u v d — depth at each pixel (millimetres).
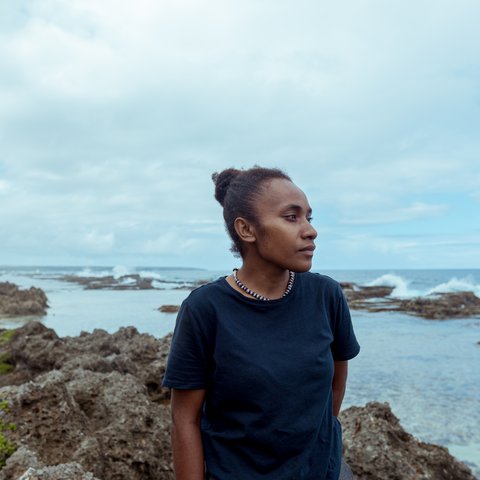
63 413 4629
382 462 4867
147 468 4477
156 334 19438
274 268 1977
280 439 1845
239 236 2006
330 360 1981
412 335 18812
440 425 8344
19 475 3506
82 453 4301
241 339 1878
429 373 12273
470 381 11422
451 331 19859
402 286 43469
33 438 4359
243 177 2055
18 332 10992
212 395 1956
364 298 34000
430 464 5176
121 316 25547
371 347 16125
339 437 2109
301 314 1989
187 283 59562
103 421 5281
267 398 1835
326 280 2172
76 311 28156
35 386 4816
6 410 4516
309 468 1908
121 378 5996
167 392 8039
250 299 1947
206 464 1961
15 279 77688
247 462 1880
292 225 1930
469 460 6859
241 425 1875
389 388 10828
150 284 57156
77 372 6391
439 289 39781
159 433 4840
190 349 1946
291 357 1883
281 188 1964
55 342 9789
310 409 1890
